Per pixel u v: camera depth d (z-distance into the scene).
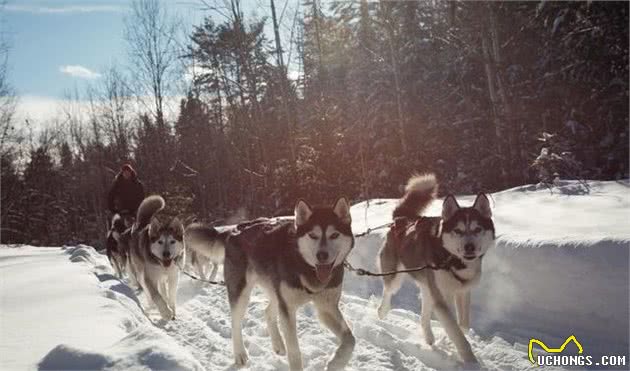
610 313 4.93
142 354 3.83
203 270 10.76
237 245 5.31
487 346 5.04
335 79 27.05
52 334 4.94
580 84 16.20
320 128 21.77
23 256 14.62
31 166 41.59
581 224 6.95
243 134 25.89
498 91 18.91
